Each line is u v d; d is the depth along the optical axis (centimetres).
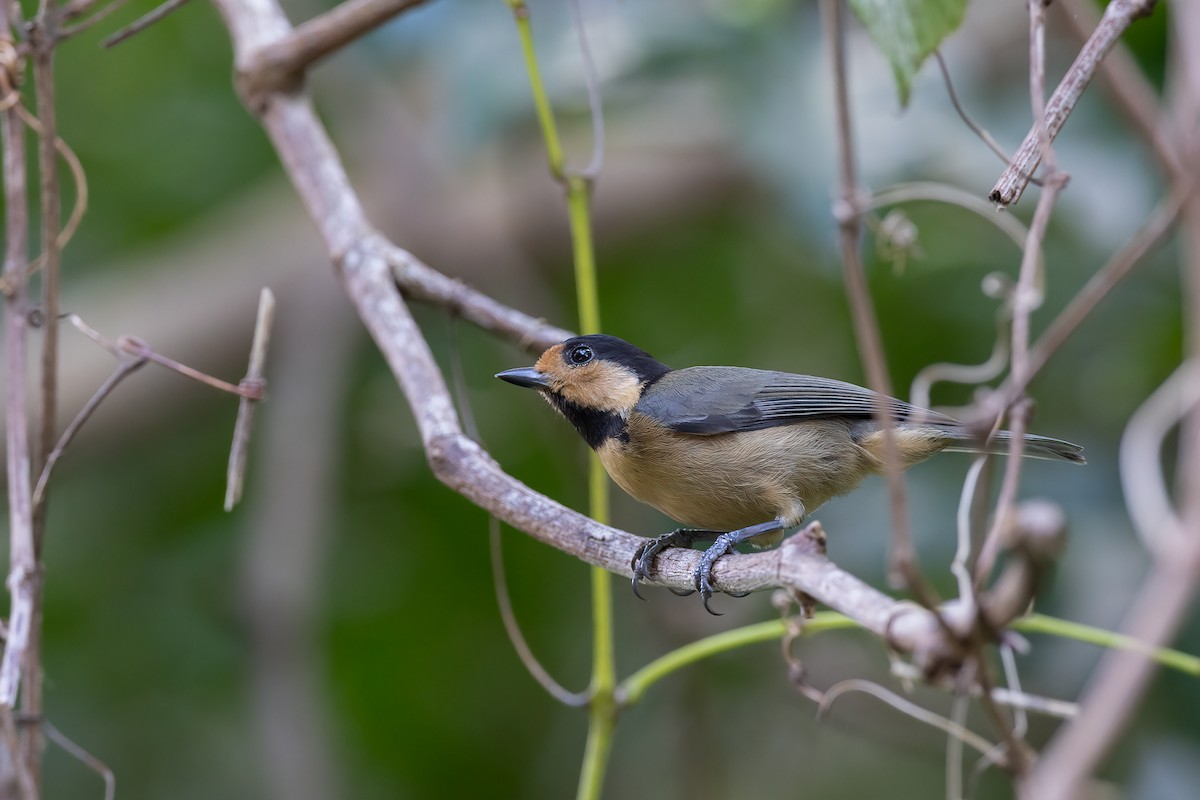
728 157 1296
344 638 1253
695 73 1027
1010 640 465
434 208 1310
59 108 1238
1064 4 532
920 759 1195
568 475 1219
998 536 485
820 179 954
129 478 1270
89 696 1147
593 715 739
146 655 1175
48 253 684
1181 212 468
